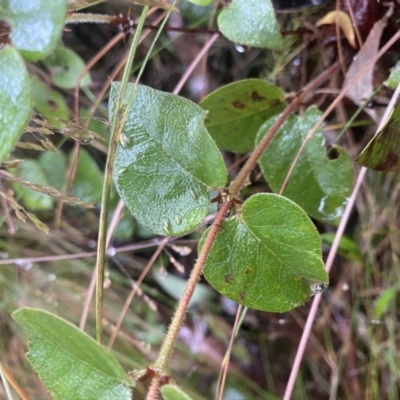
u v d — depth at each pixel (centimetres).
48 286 36
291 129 23
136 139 17
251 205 16
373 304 33
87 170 34
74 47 35
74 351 14
